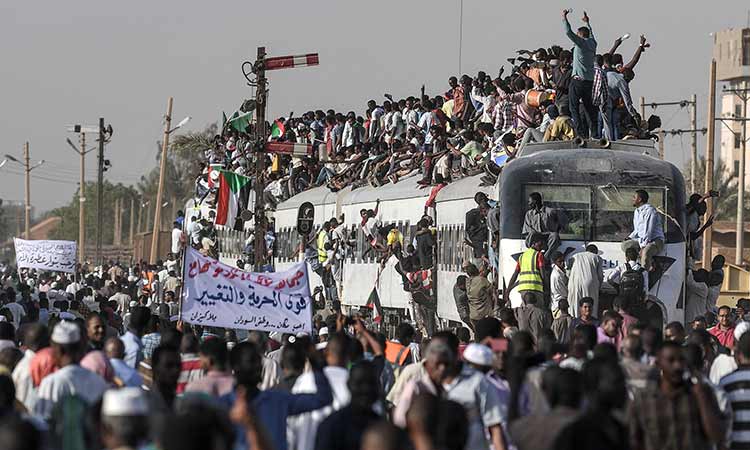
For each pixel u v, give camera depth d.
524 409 28.52
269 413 26.70
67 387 27.61
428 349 27.81
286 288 43.34
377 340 36.97
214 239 116.81
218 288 43.12
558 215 61.81
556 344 35.47
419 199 81.12
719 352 44.50
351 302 92.31
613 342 40.09
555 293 59.56
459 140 82.44
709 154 122.12
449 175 79.88
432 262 78.50
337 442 23.81
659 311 60.50
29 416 25.36
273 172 110.94
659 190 62.22
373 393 24.02
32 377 30.84
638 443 26.97
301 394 27.09
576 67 67.88
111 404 19.75
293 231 103.62
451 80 90.94
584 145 65.25
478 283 64.12
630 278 59.12
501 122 80.31
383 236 86.94
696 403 26.95
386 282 85.12
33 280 139.00
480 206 68.06
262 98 66.62
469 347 29.06
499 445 27.89
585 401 27.12
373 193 90.06
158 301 109.19
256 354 26.83
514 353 30.19
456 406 20.09
